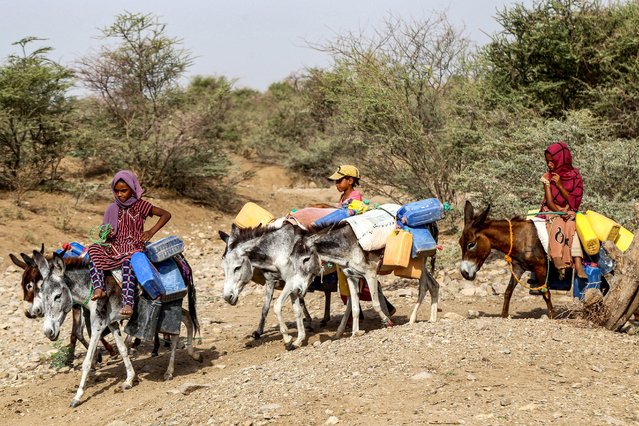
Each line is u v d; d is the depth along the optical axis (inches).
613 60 645.3
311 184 1194.6
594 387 249.0
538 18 661.3
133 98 904.9
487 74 676.1
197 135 912.3
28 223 728.3
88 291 325.7
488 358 279.3
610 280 345.1
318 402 253.0
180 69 917.8
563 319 332.8
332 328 403.2
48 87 842.2
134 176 330.0
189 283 357.1
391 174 667.4
